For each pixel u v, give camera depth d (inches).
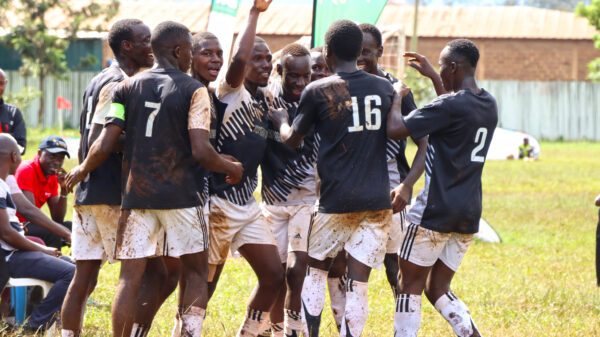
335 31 734.5
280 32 5935.0
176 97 682.2
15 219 920.3
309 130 822.5
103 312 993.5
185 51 715.4
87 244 756.6
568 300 1155.3
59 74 4926.2
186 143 692.7
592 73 5664.4
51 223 983.6
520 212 2231.8
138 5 6235.2
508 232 1884.8
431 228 736.3
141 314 764.0
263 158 860.0
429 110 721.0
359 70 744.3
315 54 873.5
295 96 842.8
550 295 1182.9
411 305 752.3
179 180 689.6
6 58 5310.0
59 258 922.1
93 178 743.7
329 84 727.1
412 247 748.0
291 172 844.6
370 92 728.3
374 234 726.5
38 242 1004.6
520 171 3472.0
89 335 883.4
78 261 762.2
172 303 1054.4
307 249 772.6
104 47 5349.4
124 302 686.5
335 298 876.0
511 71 6343.5
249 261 810.2
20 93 5132.9
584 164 3885.3
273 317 863.1
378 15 1214.9
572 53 6323.8
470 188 739.4
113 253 754.8
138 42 772.6
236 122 792.9
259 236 802.8
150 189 683.4
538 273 1398.9
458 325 753.6
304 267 837.8
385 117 733.3
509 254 1587.1
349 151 721.0
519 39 6294.3
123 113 698.8
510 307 1115.3
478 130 732.0
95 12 4913.9
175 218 691.4
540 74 6343.5
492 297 1170.6
